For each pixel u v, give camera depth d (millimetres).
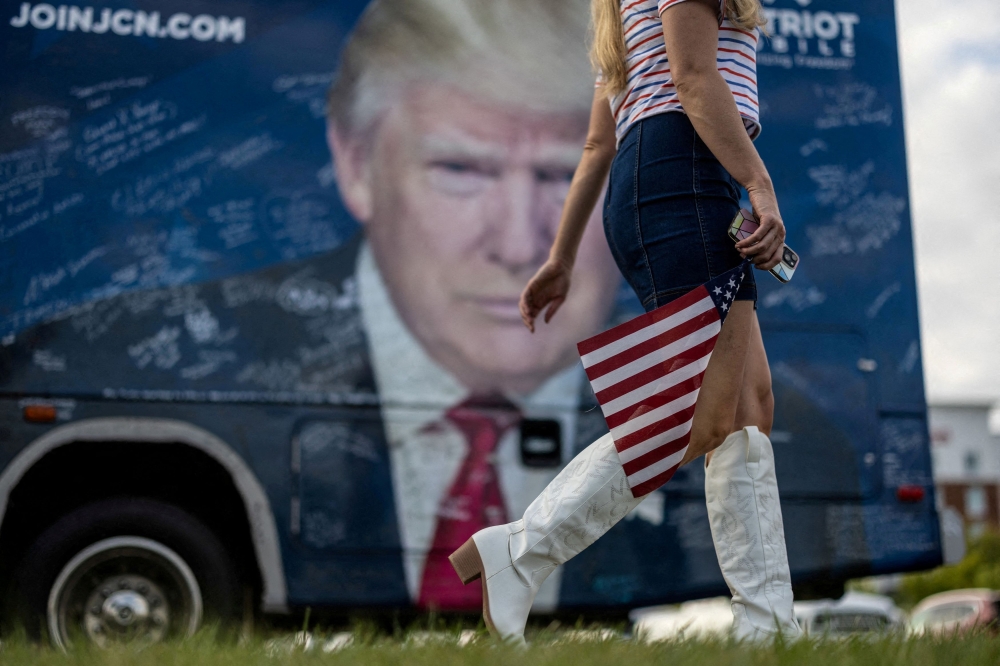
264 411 6789
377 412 6859
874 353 7293
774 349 7188
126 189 6891
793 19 7582
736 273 3191
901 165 7516
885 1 7730
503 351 6957
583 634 3678
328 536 6734
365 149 7062
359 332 6914
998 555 61062
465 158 7062
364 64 7145
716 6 3309
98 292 6758
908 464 7223
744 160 3184
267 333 6859
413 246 6988
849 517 7086
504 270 6984
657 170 3350
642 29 3469
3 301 6680
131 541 6758
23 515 6832
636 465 3123
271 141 7039
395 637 4047
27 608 6566
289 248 6945
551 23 7219
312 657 3219
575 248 4035
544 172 7074
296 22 7176
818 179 7410
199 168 6969
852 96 7547
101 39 7031
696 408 3256
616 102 3605
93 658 3463
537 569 3178
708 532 6996
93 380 6668
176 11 7117
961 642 3350
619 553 6926
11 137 6840
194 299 6832
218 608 6773
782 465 7082
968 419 90438
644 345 3170
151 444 6727
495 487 6859
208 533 6848
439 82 7125
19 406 6586
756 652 2852
